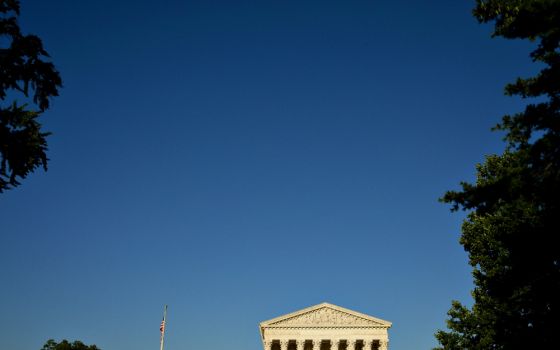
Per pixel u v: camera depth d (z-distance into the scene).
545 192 30.33
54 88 24.77
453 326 51.97
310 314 107.56
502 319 40.69
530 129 31.27
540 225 32.53
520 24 30.92
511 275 35.25
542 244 31.58
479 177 55.56
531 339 35.25
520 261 33.25
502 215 47.53
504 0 31.92
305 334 105.88
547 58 31.16
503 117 32.25
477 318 50.00
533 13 30.05
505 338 39.34
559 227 30.66
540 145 29.77
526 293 36.34
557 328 33.16
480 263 52.12
